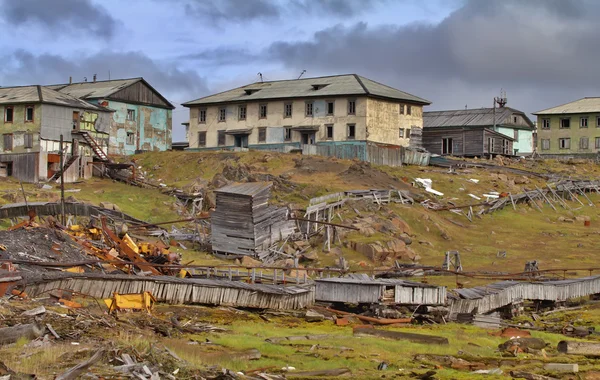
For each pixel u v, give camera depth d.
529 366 41.28
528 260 87.00
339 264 79.81
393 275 76.75
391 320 57.19
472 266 83.88
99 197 95.00
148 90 126.88
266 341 44.81
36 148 104.81
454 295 61.97
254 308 58.88
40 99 105.19
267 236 83.50
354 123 120.25
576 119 152.38
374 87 124.81
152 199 96.69
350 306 63.00
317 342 45.44
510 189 113.75
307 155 114.88
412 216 95.88
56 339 38.03
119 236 71.31
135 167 110.12
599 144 150.75
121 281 54.31
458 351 45.25
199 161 112.38
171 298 56.12
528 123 153.62
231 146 127.50
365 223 90.31
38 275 51.56
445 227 96.62
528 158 139.38
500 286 66.31
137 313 48.47
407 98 125.50
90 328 41.22
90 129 111.06
